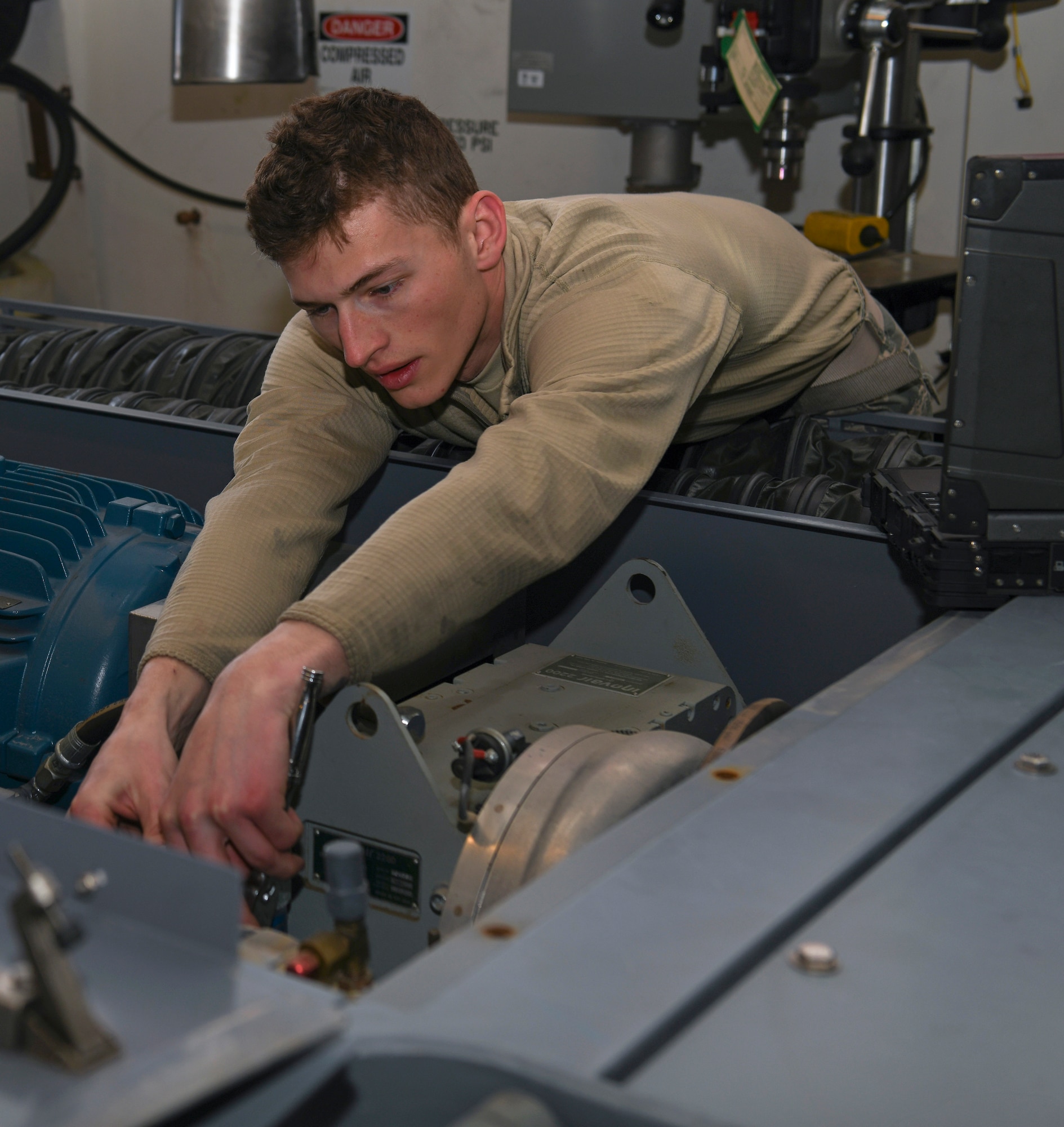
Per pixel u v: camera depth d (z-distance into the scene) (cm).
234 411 148
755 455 140
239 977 43
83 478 128
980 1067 44
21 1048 39
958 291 84
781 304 126
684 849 54
